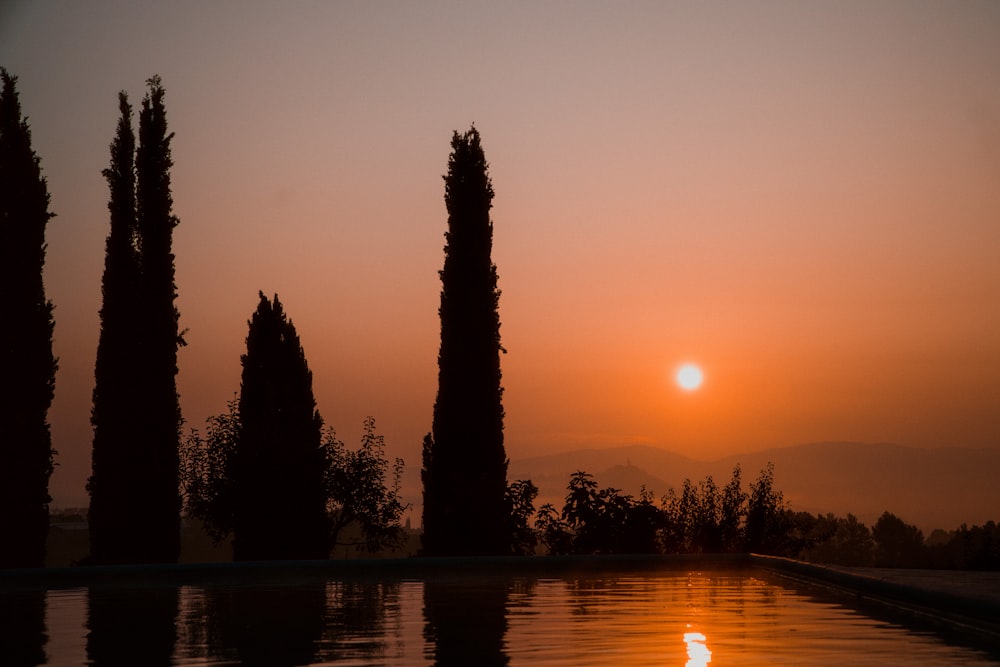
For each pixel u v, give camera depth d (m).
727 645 7.41
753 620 9.23
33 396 23.52
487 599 11.86
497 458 24.83
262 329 25.47
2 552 22.67
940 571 14.41
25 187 24.11
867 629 8.45
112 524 23.52
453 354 25.22
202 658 6.83
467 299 25.45
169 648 7.37
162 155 25.08
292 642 7.68
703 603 11.16
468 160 26.14
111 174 24.77
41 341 23.84
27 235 23.97
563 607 10.66
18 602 11.86
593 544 23.64
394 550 25.69
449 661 6.61
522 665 6.39
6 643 7.78
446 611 10.25
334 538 25.22
